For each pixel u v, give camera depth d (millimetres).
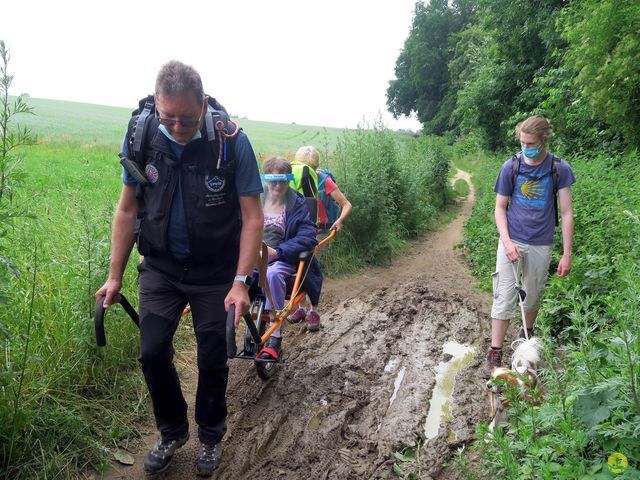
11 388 3545
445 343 5992
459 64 54000
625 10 8523
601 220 6000
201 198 3240
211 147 3199
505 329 4906
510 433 3350
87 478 3555
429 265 9922
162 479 3607
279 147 38031
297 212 5336
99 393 4336
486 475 3178
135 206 3484
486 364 5047
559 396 2980
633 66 8445
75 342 4246
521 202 4734
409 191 12648
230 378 5016
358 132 11891
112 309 4691
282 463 3797
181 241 3344
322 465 3762
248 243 3334
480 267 9016
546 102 12133
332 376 5031
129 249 3504
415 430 4137
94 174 10469
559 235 6441
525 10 17531
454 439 4016
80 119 50406
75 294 4516
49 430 3662
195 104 2965
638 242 4738
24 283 4297
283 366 5230
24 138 3486
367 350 5676
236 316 3176
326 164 10766
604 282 4926
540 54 18328
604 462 2611
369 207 9570
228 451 3904
